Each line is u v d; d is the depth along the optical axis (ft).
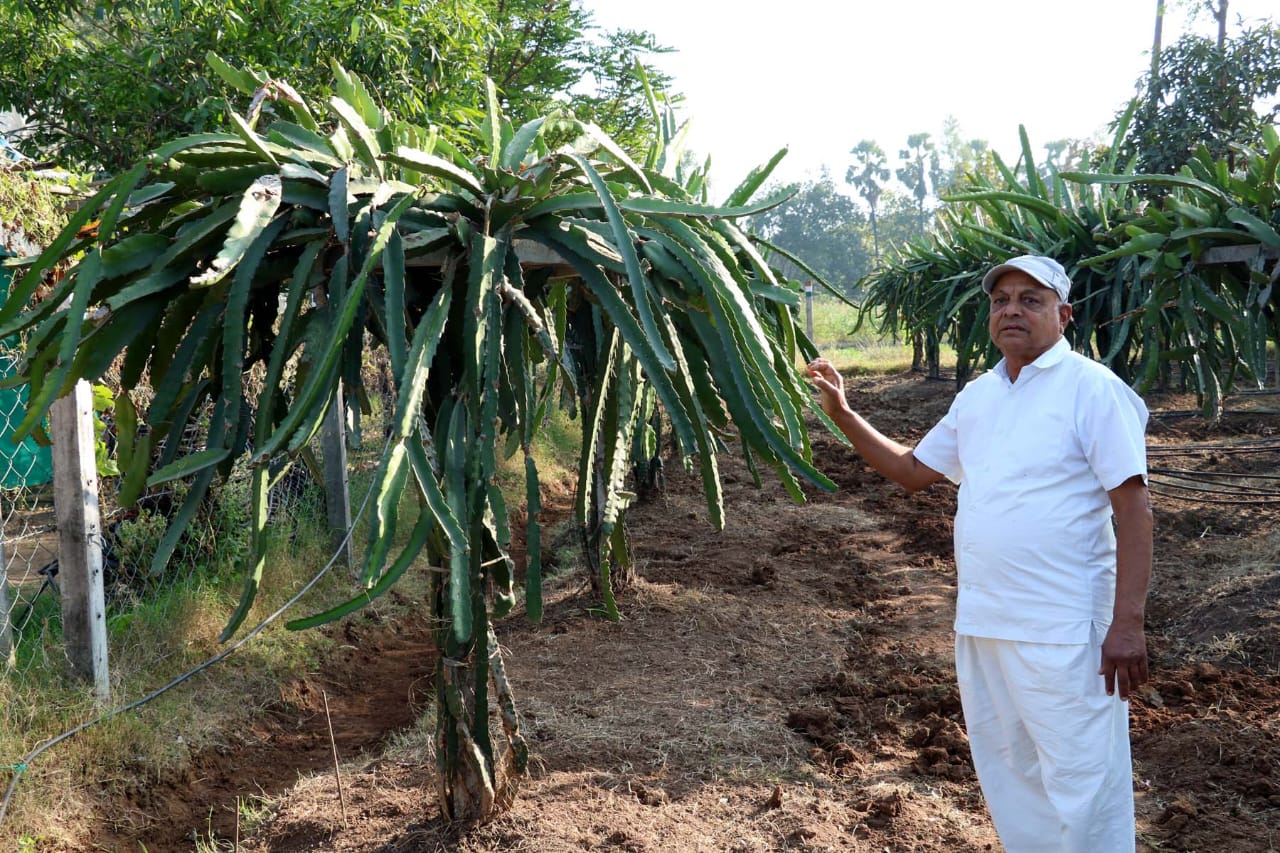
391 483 6.89
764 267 9.25
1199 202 17.85
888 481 27.58
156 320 7.55
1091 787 7.47
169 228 7.80
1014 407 7.96
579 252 8.13
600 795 10.45
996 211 24.45
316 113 21.27
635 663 14.47
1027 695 7.68
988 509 7.88
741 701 13.08
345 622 17.31
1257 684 12.84
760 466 29.04
